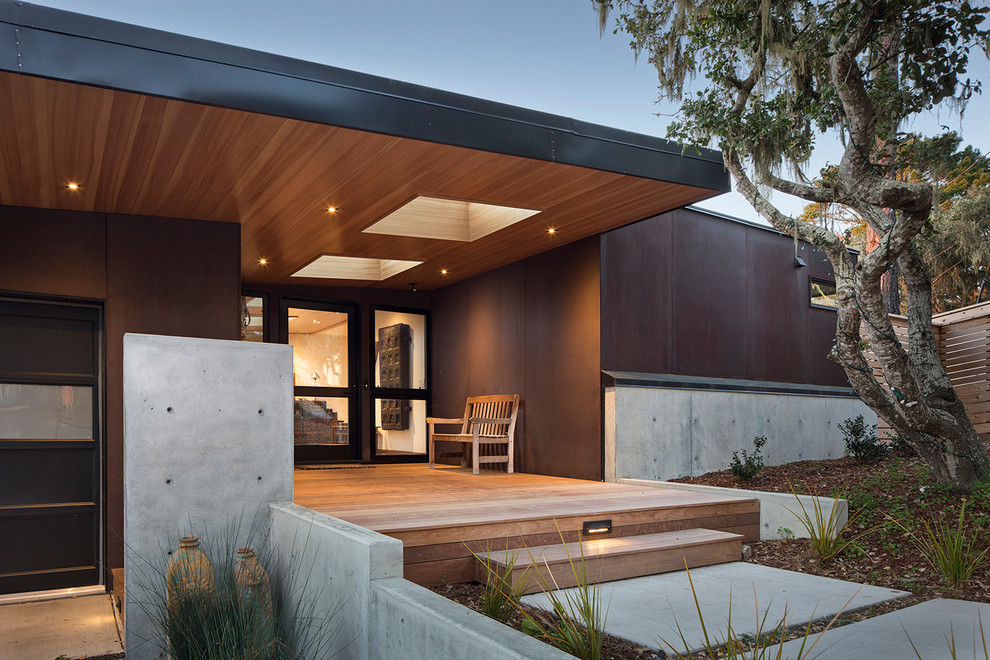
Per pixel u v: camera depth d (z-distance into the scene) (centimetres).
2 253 504
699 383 746
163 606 342
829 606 365
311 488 639
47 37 333
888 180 430
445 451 971
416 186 528
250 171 475
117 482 508
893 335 487
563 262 750
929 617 335
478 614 233
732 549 479
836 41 421
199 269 579
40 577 480
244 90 378
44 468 493
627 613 355
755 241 873
